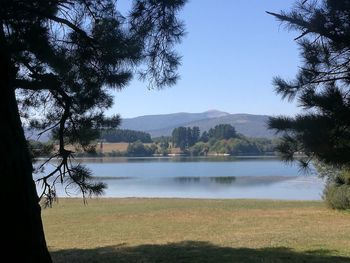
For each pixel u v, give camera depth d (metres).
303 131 5.20
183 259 10.36
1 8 5.82
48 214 22.45
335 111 5.11
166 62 7.68
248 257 10.43
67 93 8.15
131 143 155.00
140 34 7.31
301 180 52.66
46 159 8.70
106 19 7.30
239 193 39.66
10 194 4.98
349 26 5.26
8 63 5.12
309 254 10.84
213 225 17.52
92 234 16.19
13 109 5.15
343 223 17.45
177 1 7.01
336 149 5.15
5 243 4.95
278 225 17.14
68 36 7.40
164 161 122.50
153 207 24.47
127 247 12.81
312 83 5.62
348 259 10.12
